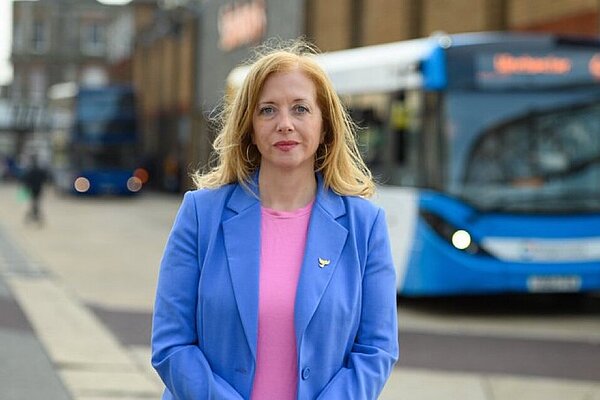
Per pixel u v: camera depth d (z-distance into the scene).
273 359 3.21
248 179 3.39
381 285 3.35
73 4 85.12
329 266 3.27
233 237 3.29
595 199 13.03
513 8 20.33
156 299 3.35
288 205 3.37
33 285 15.69
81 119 48.25
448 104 12.86
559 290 12.87
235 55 40.50
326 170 3.41
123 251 22.45
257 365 3.21
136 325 12.00
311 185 3.40
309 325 3.21
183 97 49.81
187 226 3.34
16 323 11.65
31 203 31.03
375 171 13.86
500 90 12.99
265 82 3.34
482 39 13.03
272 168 3.37
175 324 3.29
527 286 12.77
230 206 3.35
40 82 85.69
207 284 3.26
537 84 13.08
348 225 3.35
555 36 13.16
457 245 12.75
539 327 12.43
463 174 12.85
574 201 12.97
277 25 34.91
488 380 9.09
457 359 10.15
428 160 12.94
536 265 12.78
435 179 12.88
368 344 3.31
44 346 10.21
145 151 60.00
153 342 3.31
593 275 12.91
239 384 3.21
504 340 11.39
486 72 12.95
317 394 3.22
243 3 39.31
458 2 22.16
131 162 48.72
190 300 3.31
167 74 54.06
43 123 66.38
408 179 13.22
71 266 18.94
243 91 3.37
